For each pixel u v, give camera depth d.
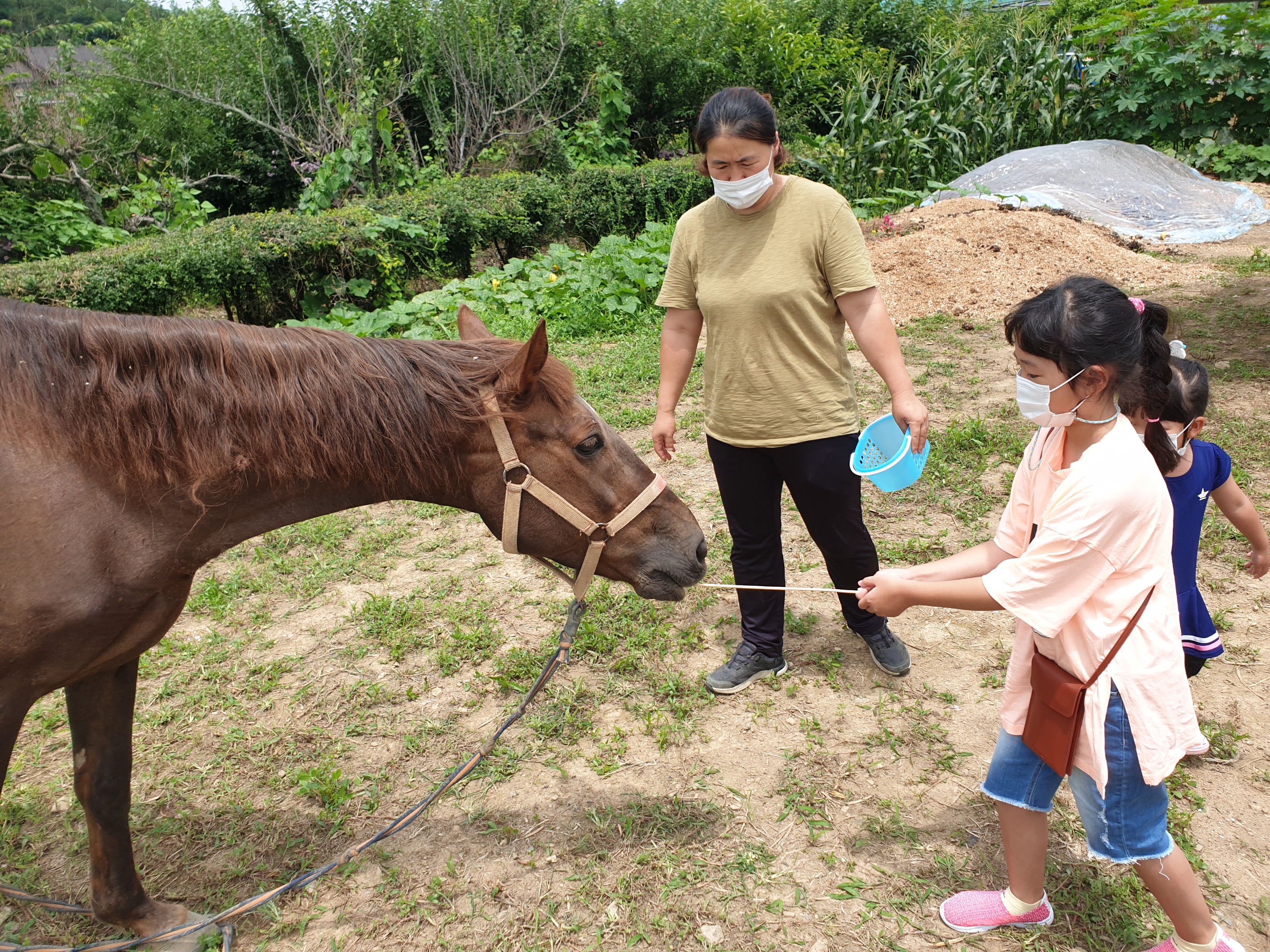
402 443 2.07
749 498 3.04
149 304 7.93
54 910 2.49
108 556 1.87
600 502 2.29
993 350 6.70
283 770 3.01
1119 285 7.96
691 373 6.60
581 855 2.57
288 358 2.00
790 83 16.19
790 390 2.81
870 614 3.23
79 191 11.64
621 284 8.30
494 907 2.42
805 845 2.57
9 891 2.30
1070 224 8.98
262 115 13.54
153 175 13.45
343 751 3.08
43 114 11.57
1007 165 11.26
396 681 3.46
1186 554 2.56
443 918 2.39
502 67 13.80
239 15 13.70
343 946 2.33
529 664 3.46
